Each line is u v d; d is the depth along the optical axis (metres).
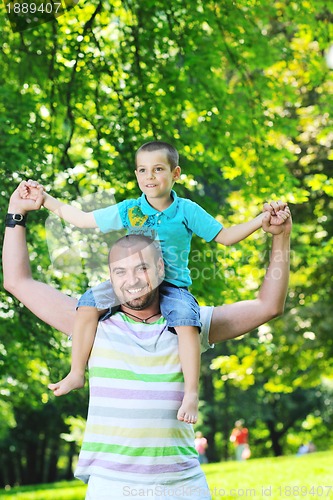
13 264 6.12
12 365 18.89
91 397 5.73
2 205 15.04
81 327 5.75
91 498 5.64
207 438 46.25
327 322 25.19
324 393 48.16
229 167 17.56
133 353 5.67
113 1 17.12
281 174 17.62
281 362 26.33
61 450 55.06
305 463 24.25
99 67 16.83
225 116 17.16
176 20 16.98
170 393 5.64
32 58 16.45
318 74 18.80
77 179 16.02
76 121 17.17
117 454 5.61
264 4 17.42
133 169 16.39
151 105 16.77
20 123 16.09
